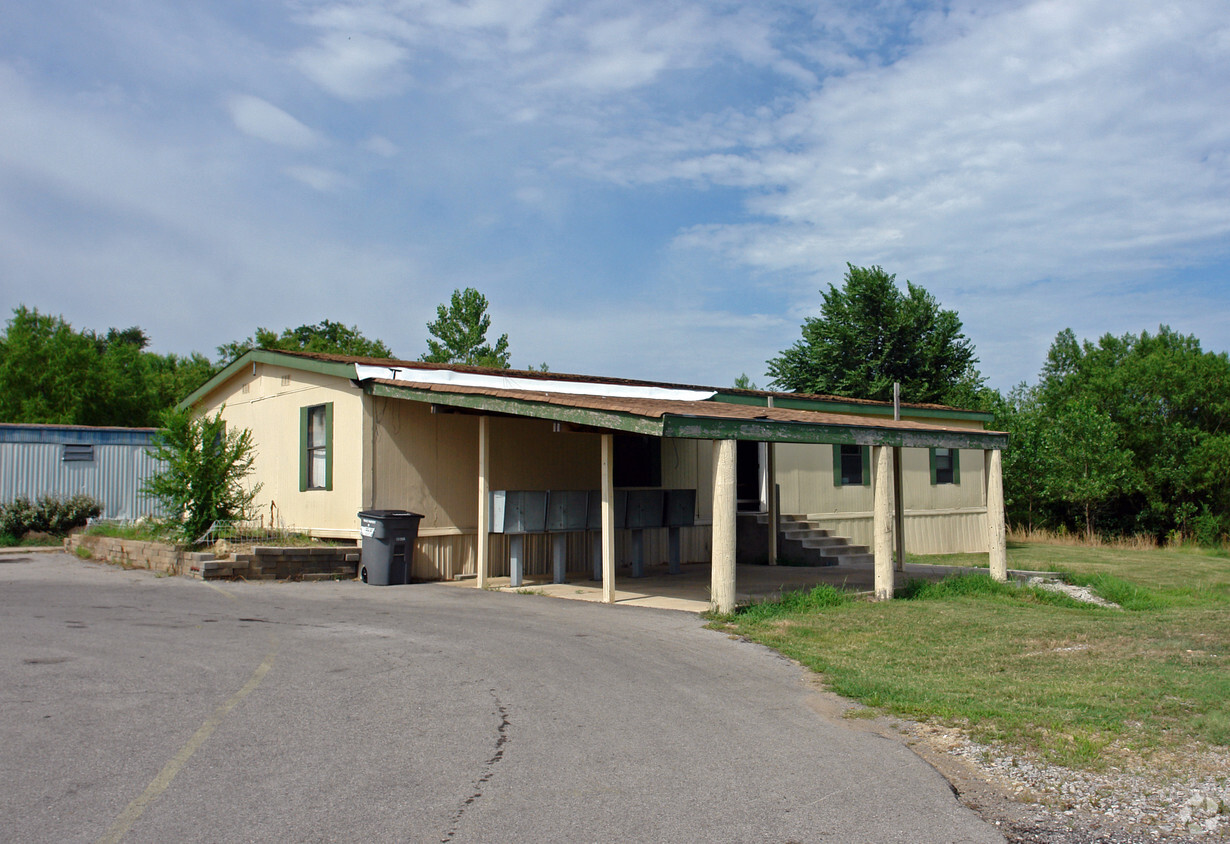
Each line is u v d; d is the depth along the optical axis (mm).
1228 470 28422
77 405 32219
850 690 6848
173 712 5844
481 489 13016
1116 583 14203
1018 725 5980
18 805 4258
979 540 23125
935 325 38938
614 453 16609
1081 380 36219
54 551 18125
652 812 4391
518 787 4672
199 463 14117
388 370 13992
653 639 8844
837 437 11664
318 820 4164
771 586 13531
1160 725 6039
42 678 6676
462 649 8109
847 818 4398
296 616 9820
